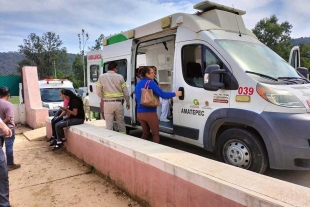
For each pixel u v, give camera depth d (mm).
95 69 7820
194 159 2773
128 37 6031
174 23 4754
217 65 3684
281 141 3135
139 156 3117
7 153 4691
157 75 7031
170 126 5227
